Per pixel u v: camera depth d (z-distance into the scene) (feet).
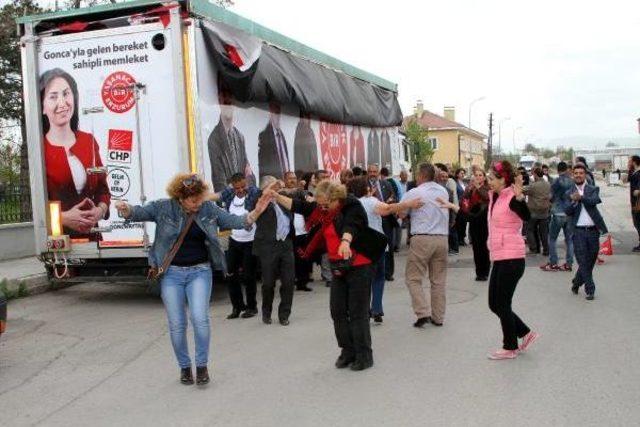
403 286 35.65
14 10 62.59
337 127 45.19
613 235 57.57
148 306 32.07
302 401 17.60
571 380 18.66
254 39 33.17
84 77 30.53
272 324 27.14
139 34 29.55
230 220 19.63
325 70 43.16
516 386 18.26
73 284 38.73
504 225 20.77
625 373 19.21
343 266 19.79
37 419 17.11
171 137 29.48
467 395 17.62
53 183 31.22
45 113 31.14
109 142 30.32
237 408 17.26
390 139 59.06
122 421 16.71
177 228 18.97
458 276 39.17
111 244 30.71
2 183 50.26
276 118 36.04
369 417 16.22
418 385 18.60
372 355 21.02
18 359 23.06
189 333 26.13
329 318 28.02
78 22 30.78
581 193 30.32
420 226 25.50
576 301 30.09
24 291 35.37
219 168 30.37
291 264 27.20
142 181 29.94
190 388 19.11
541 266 40.50
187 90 28.99
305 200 22.68
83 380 20.38
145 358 22.66
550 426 15.30
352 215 20.06
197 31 29.19
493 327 25.36
